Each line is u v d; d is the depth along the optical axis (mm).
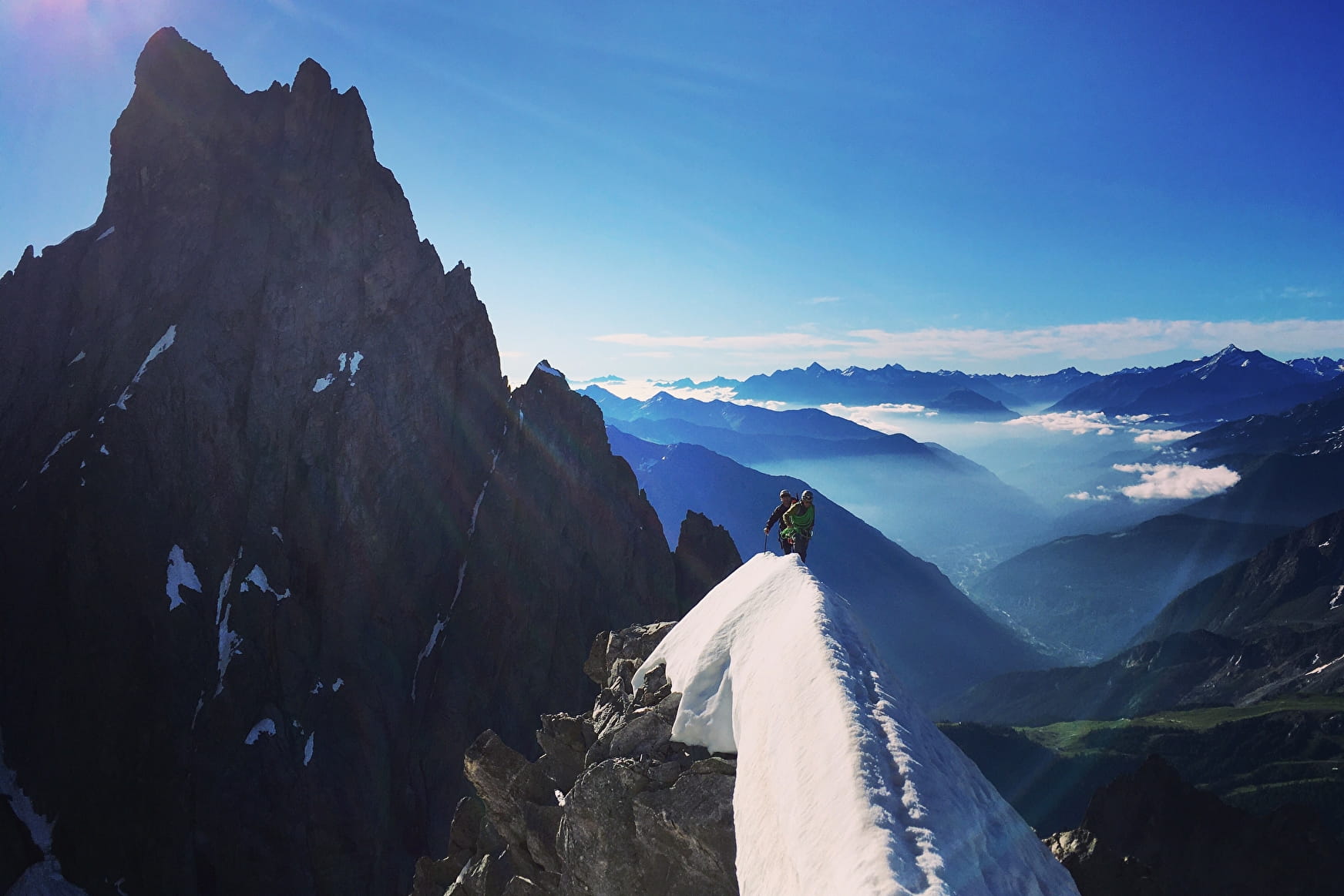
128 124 152250
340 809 117688
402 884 115250
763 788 12648
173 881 113250
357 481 135250
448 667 126562
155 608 126438
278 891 114500
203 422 134875
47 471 132000
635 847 16109
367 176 150000
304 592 131750
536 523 133625
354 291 144375
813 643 14250
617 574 132375
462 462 142000
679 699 18422
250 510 133125
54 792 118312
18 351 143125
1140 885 17922
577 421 141625
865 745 10680
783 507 26453
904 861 8375
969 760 13133
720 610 20766
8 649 123562
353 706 124125
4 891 111562
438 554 135875
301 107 152375
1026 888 9641
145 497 131125
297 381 139000
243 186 147500
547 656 126688
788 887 10047
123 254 146750
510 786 22797
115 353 141375
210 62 157125
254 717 123250
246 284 142125
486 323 151625
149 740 119750
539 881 20781
